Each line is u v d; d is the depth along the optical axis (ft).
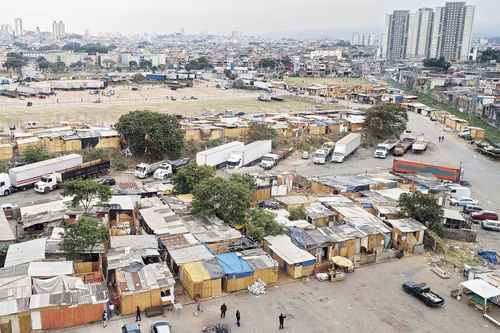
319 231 175.63
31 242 155.74
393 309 137.90
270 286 148.46
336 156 324.39
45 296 122.01
